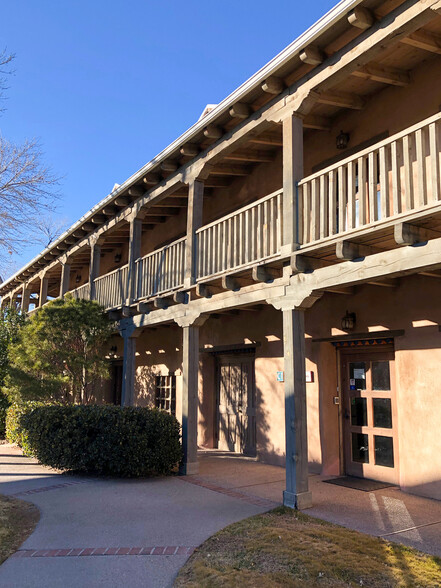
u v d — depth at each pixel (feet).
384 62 21.66
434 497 19.97
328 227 20.03
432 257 14.84
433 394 20.36
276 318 29.35
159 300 29.27
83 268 59.31
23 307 57.93
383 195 16.29
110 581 12.53
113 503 19.77
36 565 13.55
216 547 14.67
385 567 12.98
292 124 20.59
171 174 29.78
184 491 21.84
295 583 12.14
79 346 33.76
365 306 23.82
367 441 24.17
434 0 15.28
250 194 32.09
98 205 35.68
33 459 30.81
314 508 18.75
